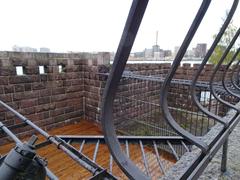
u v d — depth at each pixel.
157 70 5.51
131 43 0.39
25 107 3.85
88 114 4.83
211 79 1.07
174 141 1.14
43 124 4.18
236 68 1.61
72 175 2.75
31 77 3.86
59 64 4.28
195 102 0.90
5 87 3.54
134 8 0.36
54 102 4.32
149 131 4.08
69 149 0.87
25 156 0.52
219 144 0.79
